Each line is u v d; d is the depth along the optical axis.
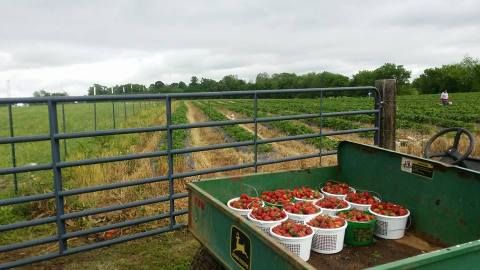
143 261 4.54
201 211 3.13
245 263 2.44
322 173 4.36
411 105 45.59
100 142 14.41
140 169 8.47
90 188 4.45
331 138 15.79
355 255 3.09
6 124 30.44
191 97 4.89
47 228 5.54
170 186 4.98
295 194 3.85
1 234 5.29
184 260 4.55
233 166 5.46
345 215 3.36
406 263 1.84
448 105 43.91
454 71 103.25
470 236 3.07
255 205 3.42
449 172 3.22
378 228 3.41
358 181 4.20
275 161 5.76
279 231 2.89
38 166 4.14
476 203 3.01
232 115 34.41
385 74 112.88
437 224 3.35
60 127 24.73
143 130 4.65
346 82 114.75
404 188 3.67
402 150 10.92
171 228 5.03
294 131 18.56
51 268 4.36
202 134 17.72
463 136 14.27
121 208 4.65
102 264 4.46
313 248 3.09
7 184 8.39
